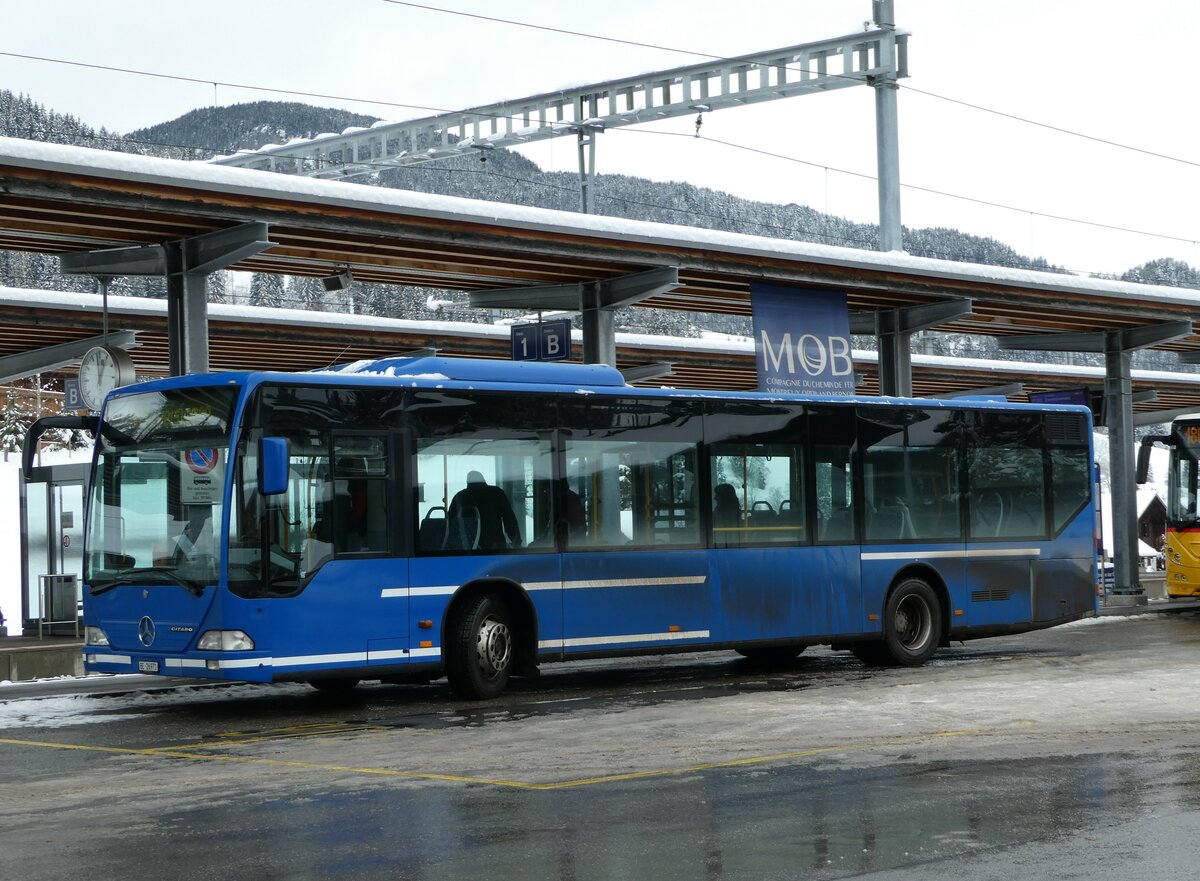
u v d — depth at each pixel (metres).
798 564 18.45
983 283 27.61
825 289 26.19
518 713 14.55
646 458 17.34
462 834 8.43
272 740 12.93
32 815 9.41
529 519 16.41
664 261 23.34
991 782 9.84
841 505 18.94
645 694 16.19
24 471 15.89
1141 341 33.44
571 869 7.50
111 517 15.46
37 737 13.55
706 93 32.66
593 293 25.22
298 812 9.25
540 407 16.59
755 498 18.20
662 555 17.33
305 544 14.83
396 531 15.44
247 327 29.25
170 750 12.41
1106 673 17.09
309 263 23.27
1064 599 21.00
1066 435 21.23
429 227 20.55
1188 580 29.34
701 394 17.89
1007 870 7.29
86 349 28.53
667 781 10.11
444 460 15.84
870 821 8.59
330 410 15.12
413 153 37.88
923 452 19.78
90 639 15.52
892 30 29.42
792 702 14.91
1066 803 9.05
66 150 17.02
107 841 8.47
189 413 15.01
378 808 9.33
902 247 29.67
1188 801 9.06
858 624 18.92
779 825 8.52
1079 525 21.27
